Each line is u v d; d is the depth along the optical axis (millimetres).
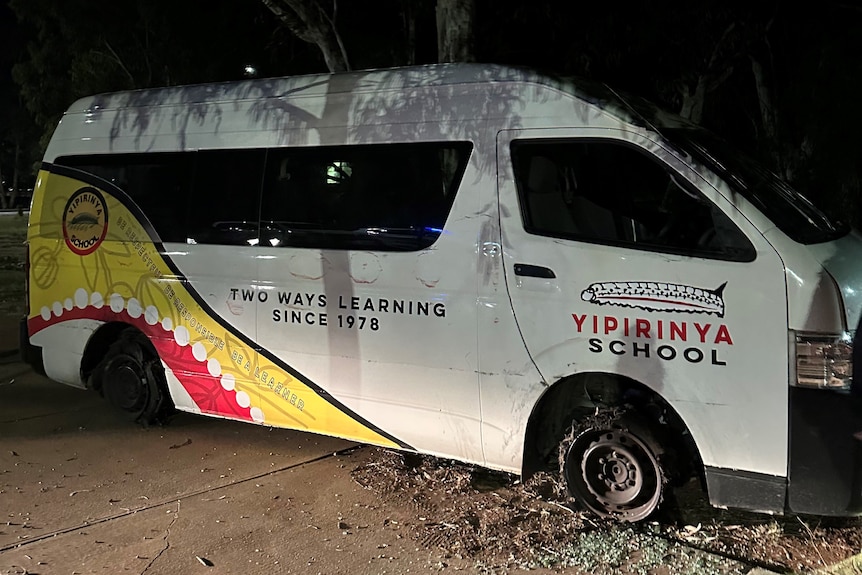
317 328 4898
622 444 4125
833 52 13109
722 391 3727
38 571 3811
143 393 5938
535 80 4281
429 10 10383
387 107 4695
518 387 4254
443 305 4441
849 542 3936
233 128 5293
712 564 3744
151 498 4707
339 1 11086
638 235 3953
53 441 5750
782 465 3639
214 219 5328
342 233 4805
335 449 5551
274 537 4180
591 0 10359
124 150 5762
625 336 3936
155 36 16672
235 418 5414
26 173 48000
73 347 6062
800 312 3545
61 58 18609
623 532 4086
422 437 4629
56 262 6086
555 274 4102
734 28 10812
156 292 5582
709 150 4168
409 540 4133
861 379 3514
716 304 3715
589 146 4102
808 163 14930
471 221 4359
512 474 4711
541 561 3855
